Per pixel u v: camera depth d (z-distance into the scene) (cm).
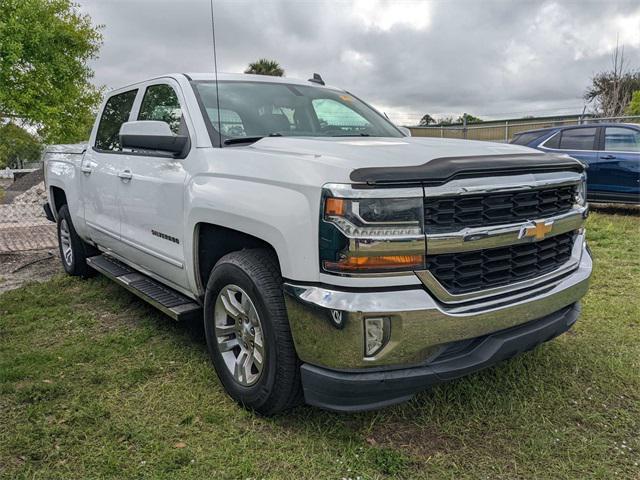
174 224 320
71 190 491
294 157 243
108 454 238
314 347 226
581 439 252
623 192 862
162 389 297
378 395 221
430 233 217
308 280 225
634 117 1380
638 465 234
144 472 227
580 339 366
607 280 507
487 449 245
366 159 227
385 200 211
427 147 264
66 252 545
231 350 287
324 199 217
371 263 212
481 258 235
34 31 1533
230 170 271
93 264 463
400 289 216
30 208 1048
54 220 573
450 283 227
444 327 221
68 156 513
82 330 389
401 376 219
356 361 216
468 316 226
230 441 248
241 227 257
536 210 254
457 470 230
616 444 249
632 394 293
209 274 313
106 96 468
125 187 381
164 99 362
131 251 390
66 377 312
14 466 231
